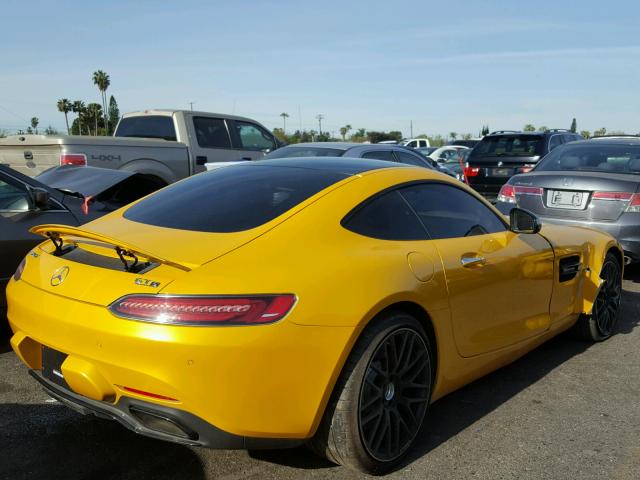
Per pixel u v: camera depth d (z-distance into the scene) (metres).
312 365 2.55
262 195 3.17
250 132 11.31
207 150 10.34
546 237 4.27
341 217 2.99
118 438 3.25
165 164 8.88
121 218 3.32
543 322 4.16
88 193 5.00
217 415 2.43
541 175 6.73
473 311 3.39
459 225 3.59
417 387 3.08
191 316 2.39
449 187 3.71
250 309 2.44
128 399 2.51
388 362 2.89
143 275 2.55
